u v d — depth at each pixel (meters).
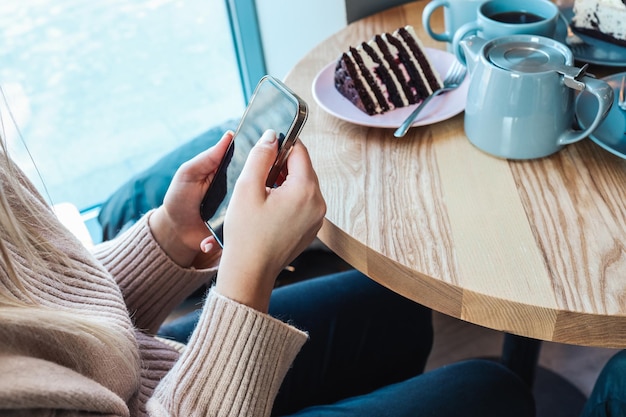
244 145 0.74
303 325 0.95
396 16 1.17
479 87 0.78
